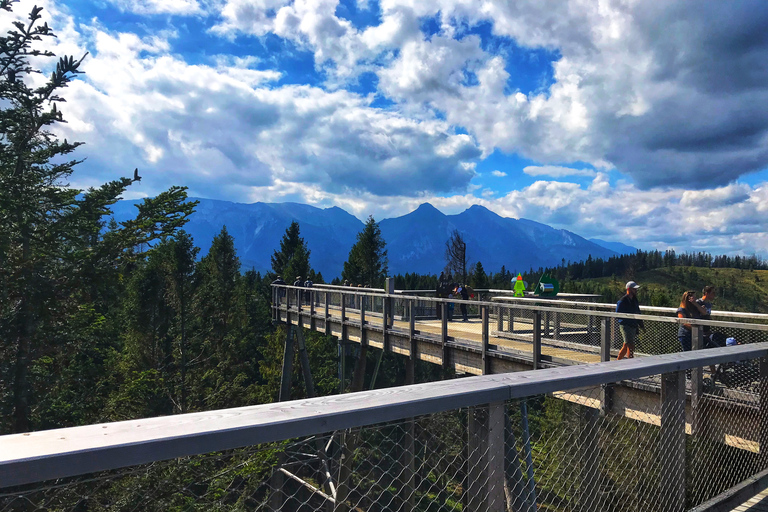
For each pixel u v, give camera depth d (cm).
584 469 261
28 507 107
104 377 1352
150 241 1264
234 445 126
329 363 3706
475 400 176
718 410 538
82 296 1155
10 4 1080
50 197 1089
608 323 763
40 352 1104
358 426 149
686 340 716
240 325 3753
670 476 286
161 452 115
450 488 177
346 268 4759
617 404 616
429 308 1922
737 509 329
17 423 1062
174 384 2562
